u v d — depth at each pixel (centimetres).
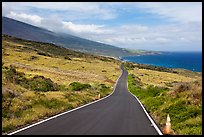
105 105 3225
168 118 1425
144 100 3853
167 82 12131
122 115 2212
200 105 1962
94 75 12194
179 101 2186
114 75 13750
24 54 17262
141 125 1678
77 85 5850
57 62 16175
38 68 11938
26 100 2411
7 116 1727
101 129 1498
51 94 3438
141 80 12444
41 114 2023
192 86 2678
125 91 7450
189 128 1487
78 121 1792
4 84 2908
